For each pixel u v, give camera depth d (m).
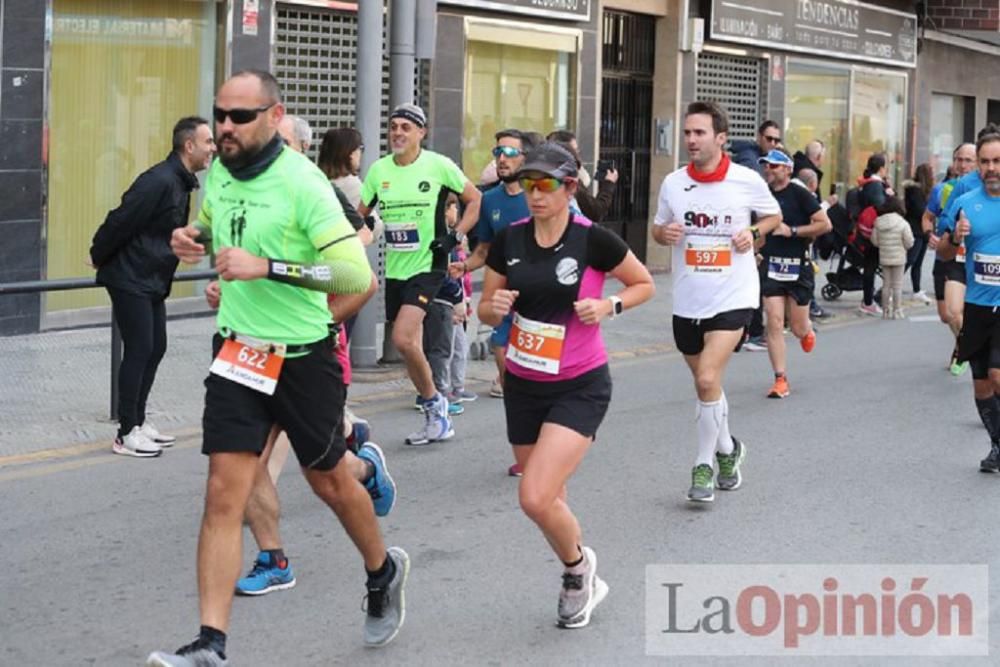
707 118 10.68
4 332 16.91
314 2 19.86
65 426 12.82
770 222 10.88
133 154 18.53
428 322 13.02
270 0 19.45
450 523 10.20
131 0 18.19
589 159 25.53
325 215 6.86
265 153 6.88
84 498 10.66
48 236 17.59
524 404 7.87
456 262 13.28
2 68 16.44
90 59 17.86
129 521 10.11
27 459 11.69
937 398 15.69
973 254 11.77
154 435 12.17
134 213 11.45
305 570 9.05
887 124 36.31
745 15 29.27
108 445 12.23
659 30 27.80
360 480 8.55
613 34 26.67
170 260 11.80
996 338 11.70
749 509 10.70
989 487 11.54
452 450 12.53
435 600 8.50
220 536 6.78
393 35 15.79
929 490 11.40
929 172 25.08
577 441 7.68
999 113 43.16
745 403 15.23
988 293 11.71
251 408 6.92
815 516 10.52
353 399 14.66
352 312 7.51
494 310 7.66
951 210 11.88
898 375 17.27
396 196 12.43
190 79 18.98
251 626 8.03
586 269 7.72
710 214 10.71
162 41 18.61
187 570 9.05
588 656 7.63
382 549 7.56
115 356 12.91
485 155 23.45
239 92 6.79
